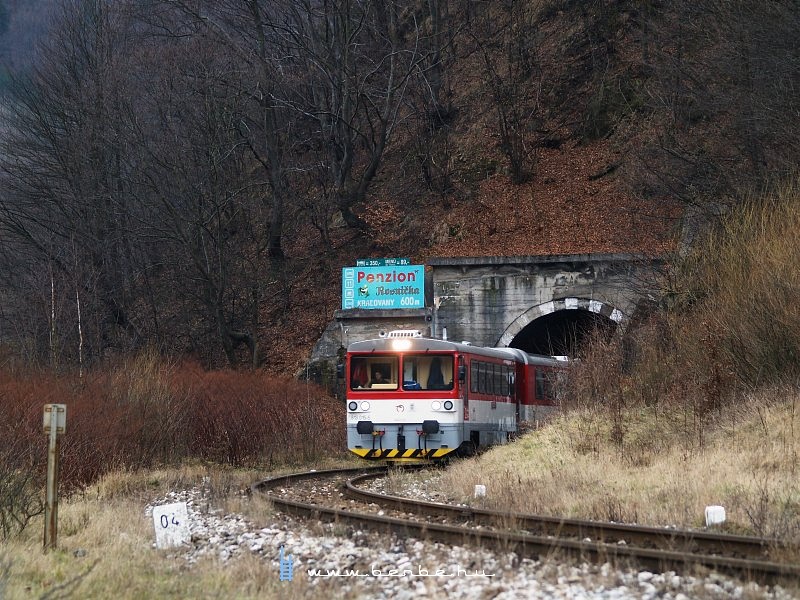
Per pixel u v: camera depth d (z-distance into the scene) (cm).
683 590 764
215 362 5366
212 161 5262
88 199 5156
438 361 2459
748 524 1091
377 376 2477
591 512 1268
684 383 2275
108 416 2250
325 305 5450
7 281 4878
